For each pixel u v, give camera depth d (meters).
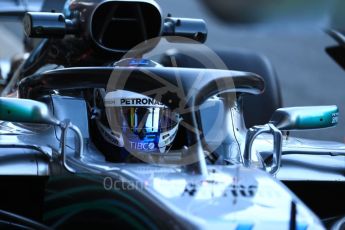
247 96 16.48
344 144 12.04
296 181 10.52
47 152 9.52
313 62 33.75
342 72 32.06
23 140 10.09
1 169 9.20
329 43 36.47
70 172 8.80
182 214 7.36
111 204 8.25
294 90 29.78
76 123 9.75
